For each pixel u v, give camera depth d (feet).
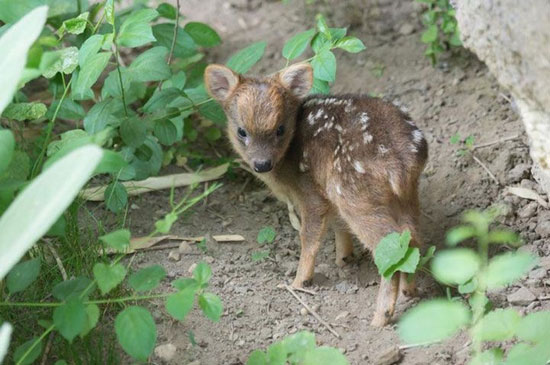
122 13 27.32
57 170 14.89
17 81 15.23
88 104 28.73
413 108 29.01
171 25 26.04
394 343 19.80
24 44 15.79
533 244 22.74
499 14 18.13
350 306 21.61
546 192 24.18
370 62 31.55
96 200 25.29
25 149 25.08
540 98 18.31
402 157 20.68
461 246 23.21
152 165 23.80
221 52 32.91
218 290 22.09
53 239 22.00
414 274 21.24
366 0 34.22
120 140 23.58
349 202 21.08
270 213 25.85
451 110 28.63
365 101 22.00
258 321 21.02
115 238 16.21
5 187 17.03
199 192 26.58
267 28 34.14
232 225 25.17
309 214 22.38
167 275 22.48
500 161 25.73
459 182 25.48
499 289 21.08
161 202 25.91
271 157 22.68
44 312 20.02
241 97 23.30
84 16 21.91
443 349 19.29
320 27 23.31
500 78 19.22
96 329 19.94
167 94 23.31
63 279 20.54
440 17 31.58
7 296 20.01
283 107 22.97
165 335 20.31
